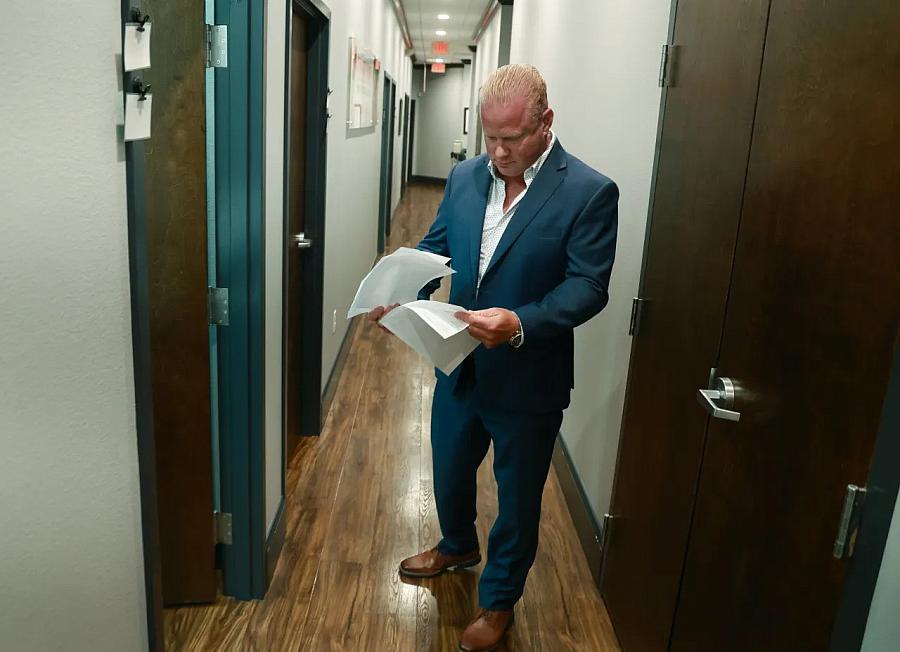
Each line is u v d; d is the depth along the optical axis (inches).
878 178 34.5
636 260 79.1
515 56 251.4
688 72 63.7
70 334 29.4
